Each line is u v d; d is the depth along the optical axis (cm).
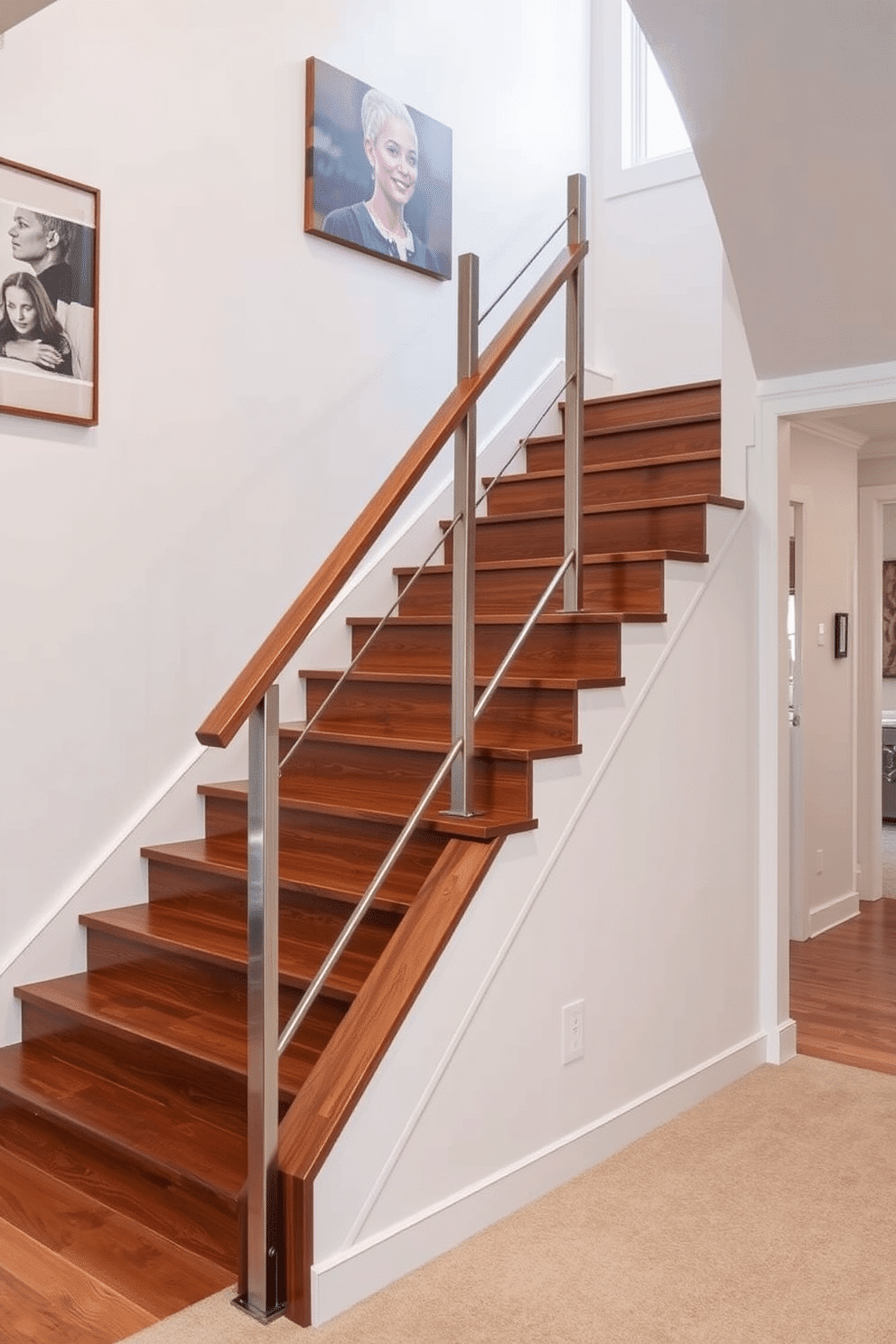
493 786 260
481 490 429
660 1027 297
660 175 518
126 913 313
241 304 353
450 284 431
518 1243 233
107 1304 206
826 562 509
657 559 298
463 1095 235
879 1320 207
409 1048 222
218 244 346
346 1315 206
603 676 285
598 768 273
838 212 293
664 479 374
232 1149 234
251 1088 203
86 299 310
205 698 345
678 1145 281
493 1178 242
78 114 310
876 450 538
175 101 334
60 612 308
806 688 492
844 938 489
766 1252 230
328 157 376
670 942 301
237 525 353
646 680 290
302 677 369
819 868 505
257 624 360
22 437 298
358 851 288
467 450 249
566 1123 264
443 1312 208
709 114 286
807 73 269
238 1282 211
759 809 342
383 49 402
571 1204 251
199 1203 224
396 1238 218
